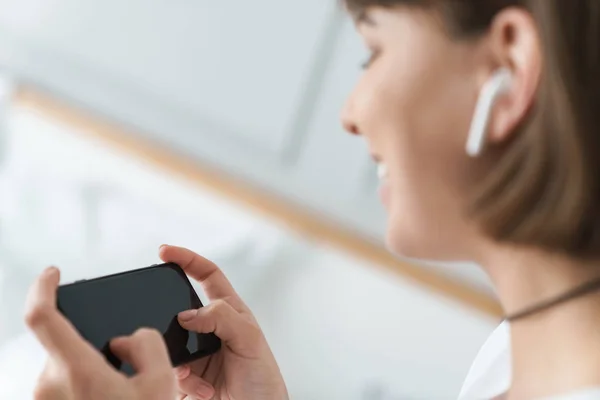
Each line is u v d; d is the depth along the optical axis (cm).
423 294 161
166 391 49
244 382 69
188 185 168
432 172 47
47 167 172
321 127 161
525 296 47
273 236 164
